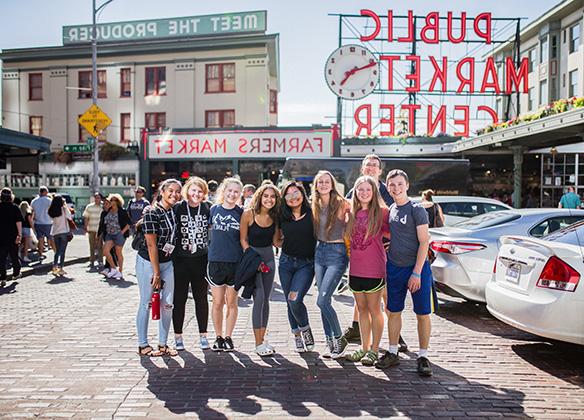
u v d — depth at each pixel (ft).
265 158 91.91
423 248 16.37
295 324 19.04
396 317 17.20
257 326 18.40
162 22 114.93
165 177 95.71
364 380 15.94
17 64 120.06
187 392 14.88
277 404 13.99
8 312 25.63
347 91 92.73
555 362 17.90
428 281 16.71
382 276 17.26
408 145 91.40
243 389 15.12
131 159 96.68
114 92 116.37
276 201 18.60
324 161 68.23
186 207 19.08
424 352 16.62
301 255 18.51
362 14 97.35
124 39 116.37
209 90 112.68
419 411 13.56
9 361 17.76
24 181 100.48
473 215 42.19
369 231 16.94
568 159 97.91
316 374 16.48
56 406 13.85
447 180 68.49
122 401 14.20
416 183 68.33
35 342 20.18
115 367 17.16
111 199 36.96
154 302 18.16
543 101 118.42
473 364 17.62
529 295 17.53
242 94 111.14
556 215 25.13
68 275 38.55
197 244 19.03
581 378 16.26
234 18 112.16
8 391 14.94
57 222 38.32
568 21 109.81
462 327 22.86
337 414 13.33
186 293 19.30
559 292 16.55
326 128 90.74
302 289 18.31
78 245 58.95
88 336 21.09
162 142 94.38
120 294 30.73
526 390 15.17
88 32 118.21
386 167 68.23
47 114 119.24
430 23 97.50
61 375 16.34
